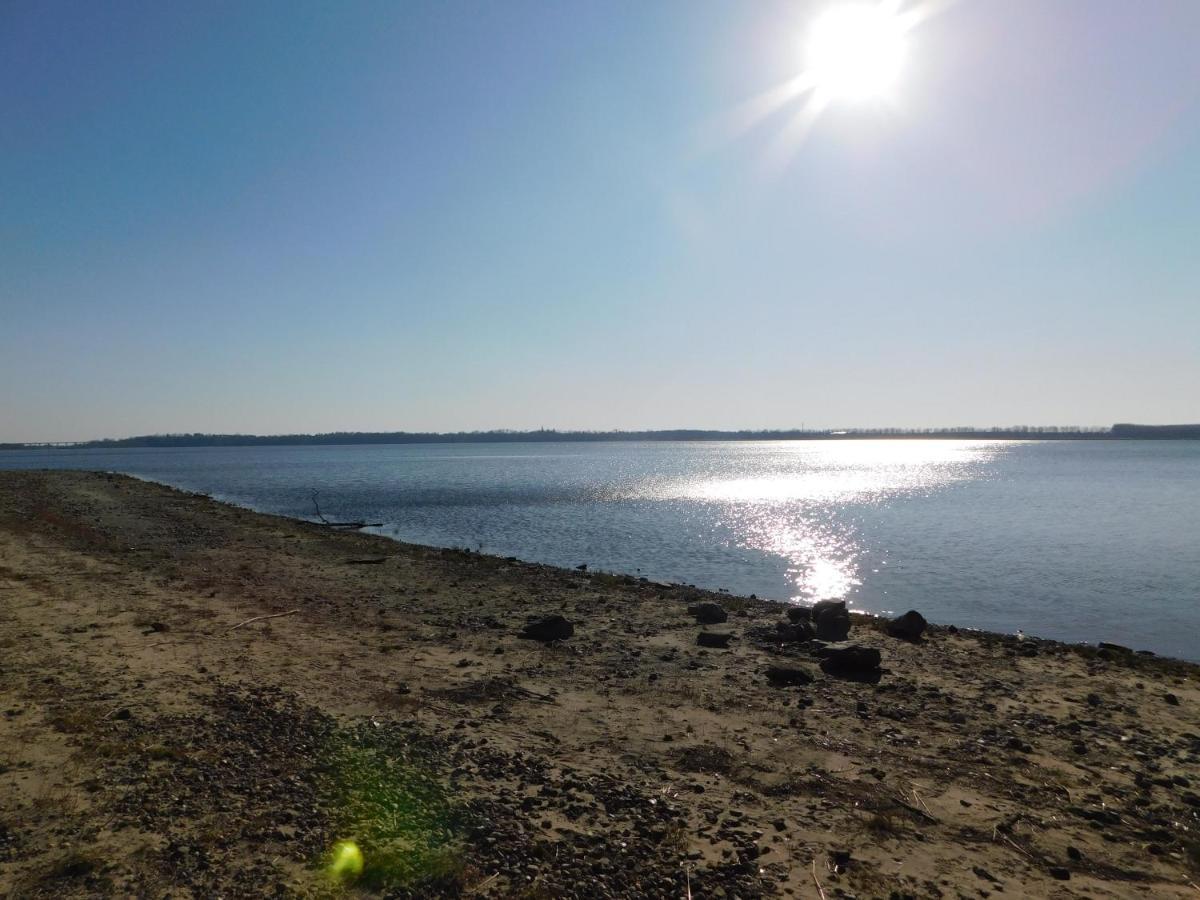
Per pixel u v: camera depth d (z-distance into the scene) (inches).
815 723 363.6
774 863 228.5
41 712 315.0
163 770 264.1
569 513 1929.1
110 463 6072.8
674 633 562.9
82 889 190.5
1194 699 421.4
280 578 772.6
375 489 2896.2
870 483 3149.6
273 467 5191.9
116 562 805.2
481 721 350.3
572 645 520.7
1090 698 414.3
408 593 718.5
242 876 202.1
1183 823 267.9
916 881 222.1
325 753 293.3
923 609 840.3
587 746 324.8
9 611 521.7
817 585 982.4
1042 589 944.3
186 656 430.0
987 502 2175.2
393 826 235.3
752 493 2628.0
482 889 204.5
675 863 226.1
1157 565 1107.3
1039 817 269.0
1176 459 5492.1
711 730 350.0
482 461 6304.1
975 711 390.6
